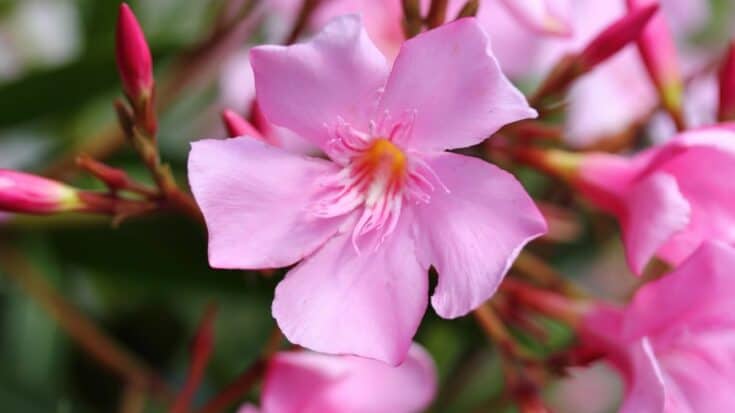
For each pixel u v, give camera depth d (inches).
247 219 13.0
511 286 14.1
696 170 13.6
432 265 13.1
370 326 12.9
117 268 16.2
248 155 13.0
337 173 13.3
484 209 12.9
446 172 13.0
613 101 16.2
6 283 16.7
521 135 14.0
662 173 13.4
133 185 13.7
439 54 12.9
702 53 17.5
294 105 13.1
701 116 15.6
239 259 12.9
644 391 13.0
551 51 16.0
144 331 16.8
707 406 13.4
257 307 16.3
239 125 13.3
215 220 12.9
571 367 13.8
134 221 16.0
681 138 13.3
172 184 13.7
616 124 16.1
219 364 16.5
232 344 16.6
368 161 13.4
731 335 13.4
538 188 15.8
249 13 15.5
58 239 16.2
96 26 16.6
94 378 16.4
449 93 12.9
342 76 13.0
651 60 14.7
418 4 13.6
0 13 17.0
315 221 13.1
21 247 15.9
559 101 14.0
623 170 13.7
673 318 13.3
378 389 14.0
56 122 16.4
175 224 16.0
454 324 15.8
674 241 13.5
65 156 16.0
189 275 16.1
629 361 13.4
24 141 16.4
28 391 15.9
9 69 17.1
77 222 15.7
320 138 13.2
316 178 13.2
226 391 14.1
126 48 13.4
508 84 12.7
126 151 15.8
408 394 14.0
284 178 13.1
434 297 12.9
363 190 13.3
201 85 16.2
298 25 14.7
